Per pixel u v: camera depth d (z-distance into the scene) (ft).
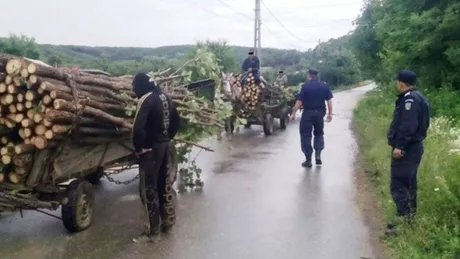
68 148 18.86
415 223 18.99
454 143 26.08
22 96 17.56
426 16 41.11
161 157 19.80
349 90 175.63
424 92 43.55
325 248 18.58
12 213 22.63
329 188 27.84
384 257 17.63
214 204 24.64
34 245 18.75
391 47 47.06
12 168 18.16
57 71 18.45
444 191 19.39
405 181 19.69
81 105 18.37
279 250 18.42
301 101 33.94
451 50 39.75
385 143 36.32
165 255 17.94
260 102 49.62
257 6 106.83
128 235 20.04
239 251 18.33
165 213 20.52
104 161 22.30
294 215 22.76
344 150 41.22
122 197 25.93
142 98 19.10
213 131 31.35
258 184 28.91
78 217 19.93
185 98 27.20
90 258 17.61
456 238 16.92
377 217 22.36
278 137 50.78
